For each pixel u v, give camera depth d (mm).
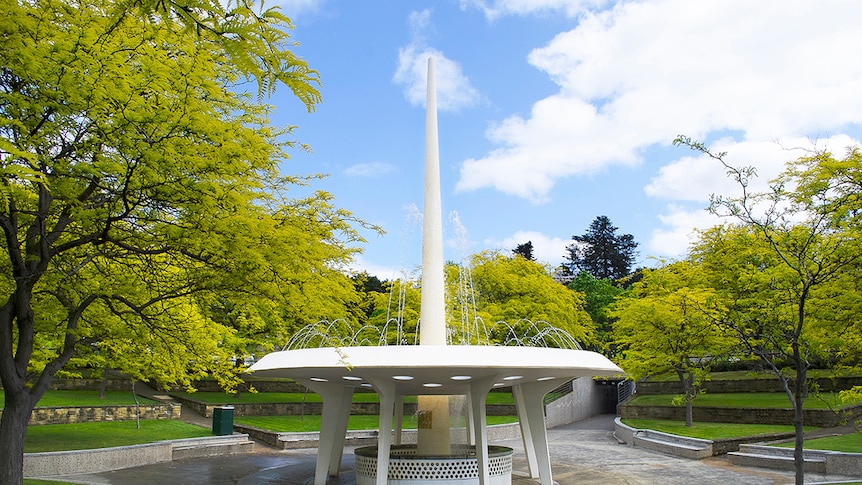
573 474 17703
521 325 33812
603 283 63000
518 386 17469
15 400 10539
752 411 27812
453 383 14039
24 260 10664
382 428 13656
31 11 8922
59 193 9695
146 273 13625
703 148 10562
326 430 15672
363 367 11773
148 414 27359
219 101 12695
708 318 13977
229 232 10672
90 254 12242
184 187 9758
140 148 9094
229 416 23297
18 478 10336
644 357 26656
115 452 17438
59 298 12391
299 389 39812
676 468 19016
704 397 33344
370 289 54656
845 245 11703
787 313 13836
